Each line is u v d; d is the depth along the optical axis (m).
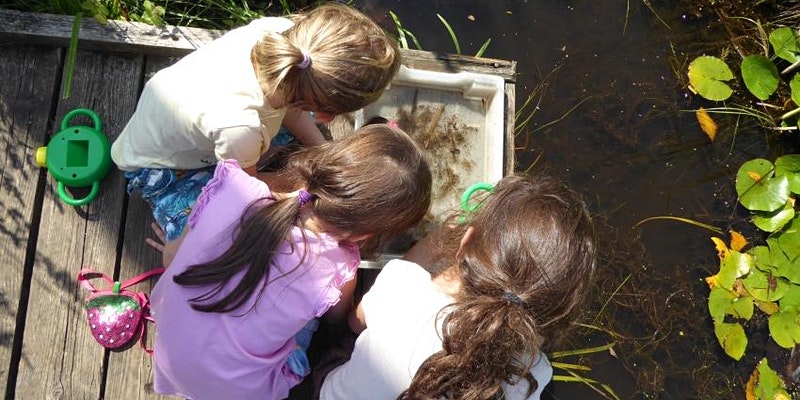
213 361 1.13
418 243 1.49
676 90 2.01
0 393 1.33
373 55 1.15
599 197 1.91
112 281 1.42
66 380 1.35
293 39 1.16
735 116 2.01
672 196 1.93
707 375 1.81
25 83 1.50
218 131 1.19
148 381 1.38
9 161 1.45
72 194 1.46
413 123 1.66
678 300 1.86
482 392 1.00
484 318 0.98
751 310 1.79
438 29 1.95
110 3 1.68
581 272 1.05
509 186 1.12
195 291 1.11
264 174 1.47
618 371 1.78
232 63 1.22
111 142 1.50
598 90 1.97
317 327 1.42
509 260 1.02
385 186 1.10
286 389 1.26
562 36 2.00
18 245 1.41
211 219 1.15
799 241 1.82
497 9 1.99
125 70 1.55
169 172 1.38
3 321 1.36
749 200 1.86
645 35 2.04
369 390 1.13
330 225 1.13
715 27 2.06
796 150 2.00
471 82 1.63
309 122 1.49
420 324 1.11
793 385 1.82
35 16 1.50
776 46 1.96
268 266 1.08
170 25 1.68
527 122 1.92
